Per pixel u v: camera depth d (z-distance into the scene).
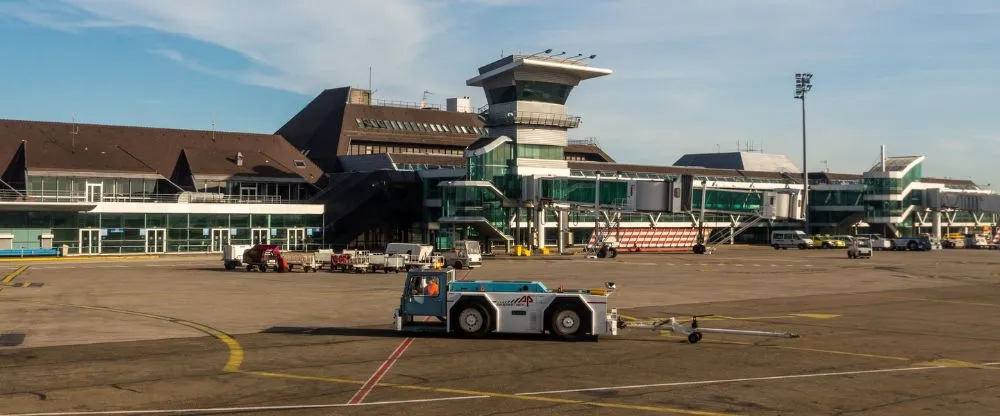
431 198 107.06
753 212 107.50
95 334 27.97
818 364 22.86
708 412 17.17
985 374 21.53
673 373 21.42
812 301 41.00
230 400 18.03
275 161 113.00
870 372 21.72
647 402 18.03
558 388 19.45
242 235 95.38
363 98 142.88
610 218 116.19
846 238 122.44
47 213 84.06
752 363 22.97
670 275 59.66
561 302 27.12
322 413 16.91
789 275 60.56
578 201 95.44
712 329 27.27
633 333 28.81
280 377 20.61
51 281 52.00
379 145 131.88
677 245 115.00
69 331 28.67
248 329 29.47
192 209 92.00
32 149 95.50
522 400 18.16
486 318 27.25
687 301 40.53
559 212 99.00
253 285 49.66
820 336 28.47
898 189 134.75
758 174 151.38
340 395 18.58
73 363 22.38
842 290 47.84
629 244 109.31
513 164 99.88
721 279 55.91
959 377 21.09
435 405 17.64
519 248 93.44
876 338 28.05
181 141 110.62
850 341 27.30
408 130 136.00
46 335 27.66
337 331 29.02
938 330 30.16
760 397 18.61
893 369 22.16
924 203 138.62
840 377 21.00
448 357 23.67
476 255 69.88
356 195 105.00
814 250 115.25
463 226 99.62
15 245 82.44
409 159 116.56
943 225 152.25
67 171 93.00
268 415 16.72
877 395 18.89
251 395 18.55
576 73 100.56
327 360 23.09
